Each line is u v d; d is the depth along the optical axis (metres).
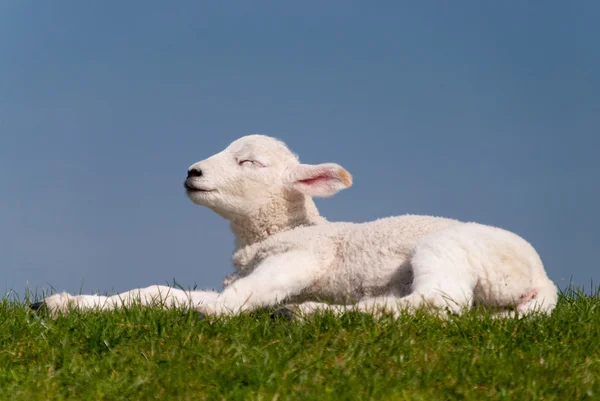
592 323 7.02
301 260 8.51
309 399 5.12
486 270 7.71
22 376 5.79
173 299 7.86
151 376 5.63
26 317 7.40
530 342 6.41
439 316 7.00
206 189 9.50
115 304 7.69
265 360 5.78
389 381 5.42
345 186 9.30
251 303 7.98
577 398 5.24
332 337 6.39
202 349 6.15
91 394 5.40
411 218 8.71
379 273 8.28
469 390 5.33
